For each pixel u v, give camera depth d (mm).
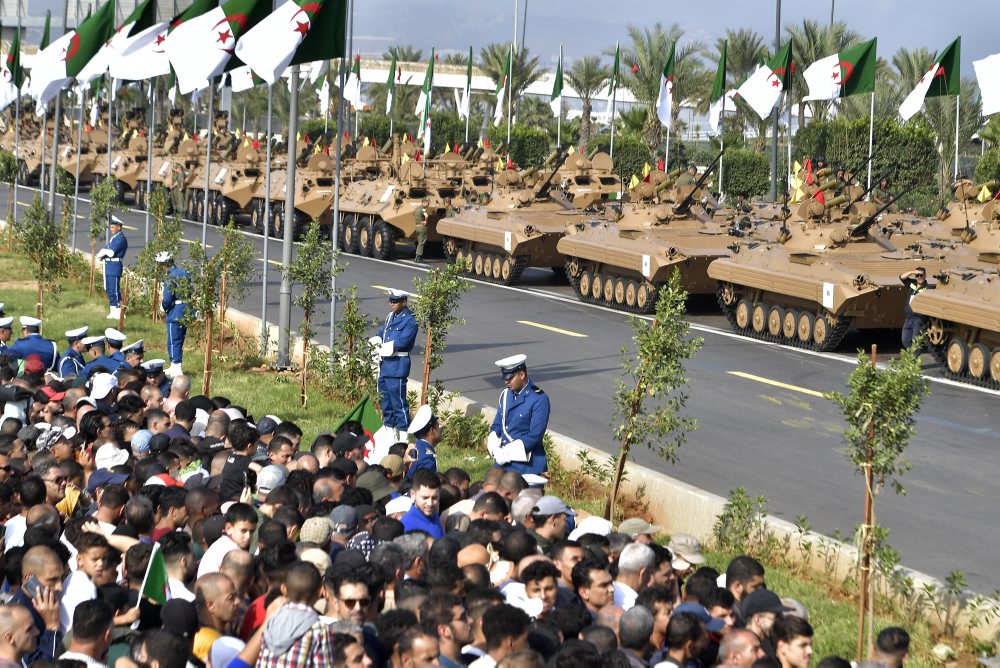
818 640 11125
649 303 32625
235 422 13102
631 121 64688
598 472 16094
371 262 43438
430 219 43656
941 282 25469
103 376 16141
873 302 26750
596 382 23562
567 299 35812
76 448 13062
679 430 19672
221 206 52469
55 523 10070
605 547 9922
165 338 27719
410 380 21859
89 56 27844
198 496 10453
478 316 31906
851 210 30031
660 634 8508
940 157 57125
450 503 11664
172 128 60000
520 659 6633
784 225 29922
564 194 41875
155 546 8461
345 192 47406
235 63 23781
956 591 11680
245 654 7410
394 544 9008
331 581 7934
